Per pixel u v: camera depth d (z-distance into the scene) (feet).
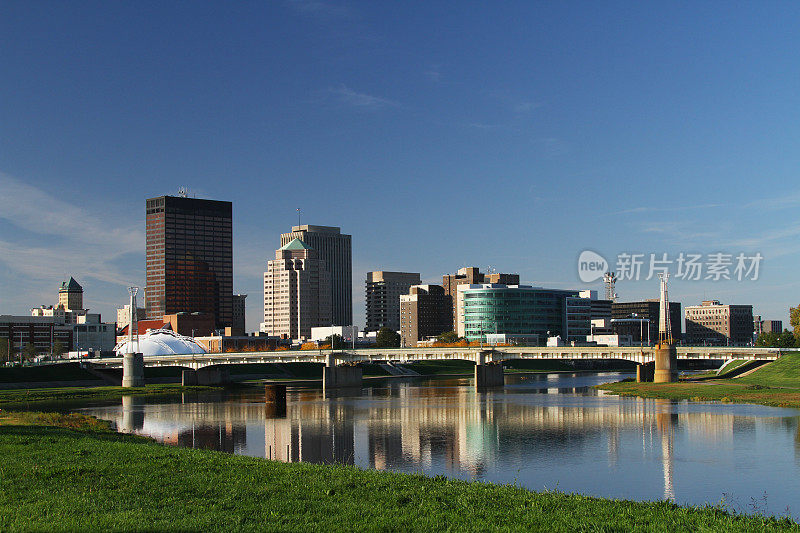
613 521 125.29
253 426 427.33
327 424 431.43
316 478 161.07
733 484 239.09
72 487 144.87
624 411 466.29
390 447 333.01
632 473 259.60
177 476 158.61
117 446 213.46
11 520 117.39
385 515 127.24
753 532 119.75
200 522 118.11
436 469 274.16
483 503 139.23
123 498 135.64
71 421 363.56
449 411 501.56
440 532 117.39
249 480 156.46
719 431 358.43
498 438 354.95
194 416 498.28
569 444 329.72
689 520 127.54
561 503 141.90
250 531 114.83
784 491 228.63
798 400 495.00
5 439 220.23
